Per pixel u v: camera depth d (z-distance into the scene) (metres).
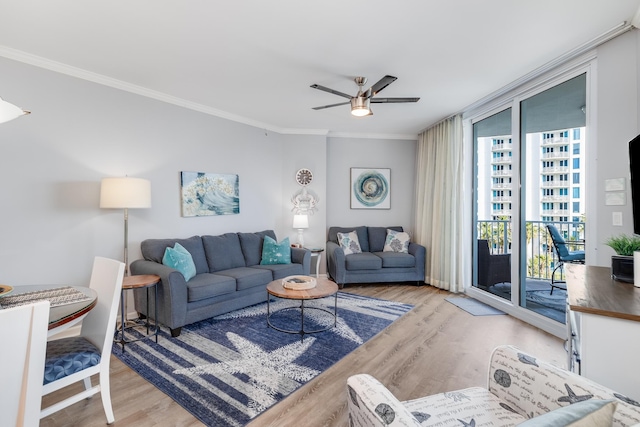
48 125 2.80
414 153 5.69
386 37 2.38
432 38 2.40
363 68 2.92
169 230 3.72
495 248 4.71
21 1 1.94
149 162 3.52
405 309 3.72
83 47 2.53
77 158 2.97
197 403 1.90
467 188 4.45
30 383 1.10
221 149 4.27
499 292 4.06
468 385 2.12
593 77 2.54
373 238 5.37
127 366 2.35
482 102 3.90
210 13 2.08
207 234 4.13
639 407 0.84
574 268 2.01
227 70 2.96
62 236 2.88
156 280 2.80
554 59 2.74
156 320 2.96
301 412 1.83
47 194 2.80
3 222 2.58
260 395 1.99
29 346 1.08
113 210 3.23
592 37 2.37
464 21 2.17
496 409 1.15
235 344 2.72
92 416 1.78
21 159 2.66
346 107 4.06
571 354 1.64
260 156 4.81
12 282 2.62
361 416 0.94
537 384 1.09
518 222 3.44
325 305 3.85
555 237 3.86
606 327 1.21
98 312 1.80
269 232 4.64
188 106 3.86
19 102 2.64
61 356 1.58
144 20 2.16
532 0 1.95
